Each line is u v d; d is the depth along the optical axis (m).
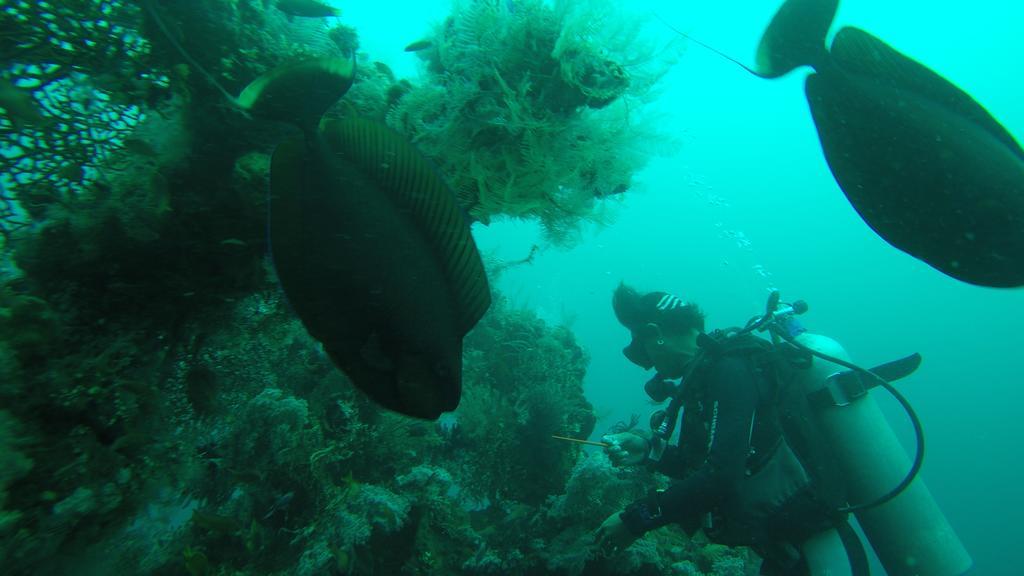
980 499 36.53
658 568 3.09
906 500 2.80
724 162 73.25
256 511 2.73
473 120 2.19
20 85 1.85
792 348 2.95
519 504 3.55
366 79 2.34
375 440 3.15
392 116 2.23
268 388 2.74
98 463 1.72
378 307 0.98
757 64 1.38
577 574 2.84
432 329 1.03
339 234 0.95
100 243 1.86
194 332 2.21
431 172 1.02
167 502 2.54
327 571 2.54
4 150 1.86
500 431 3.77
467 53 2.13
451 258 1.03
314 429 2.85
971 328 51.59
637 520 2.53
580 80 2.13
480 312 1.05
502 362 4.39
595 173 2.56
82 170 1.95
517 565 3.03
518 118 2.13
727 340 2.90
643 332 3.28
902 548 2.77
